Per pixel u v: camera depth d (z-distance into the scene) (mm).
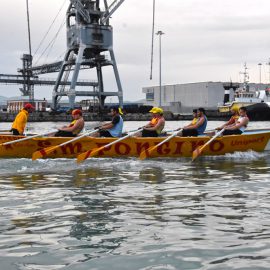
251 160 14367
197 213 7059
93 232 6012
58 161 13656
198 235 5855
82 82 103875
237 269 4621
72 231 6062
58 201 8008
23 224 6426
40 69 112188
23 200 8086
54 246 5426
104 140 14359
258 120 66875
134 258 4996
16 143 14039
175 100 127938
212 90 115000
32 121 74438
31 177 10805
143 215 6957
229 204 7688
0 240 5660
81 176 10969
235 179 10500
